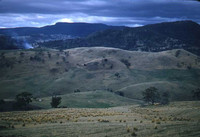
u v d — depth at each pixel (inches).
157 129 944.9
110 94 6993.1
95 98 6407.5
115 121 1295.5
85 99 6205.7
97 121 1314.0
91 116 1640.0
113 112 1990.7
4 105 3954.2
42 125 1189.7
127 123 1182.3
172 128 946.7
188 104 2871.6
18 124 1261.1
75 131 984.9
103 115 1694.1
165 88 7824.8
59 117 1550.2
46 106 4778.5
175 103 3233.3
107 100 6289.4
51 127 1100.5
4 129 1084.5
